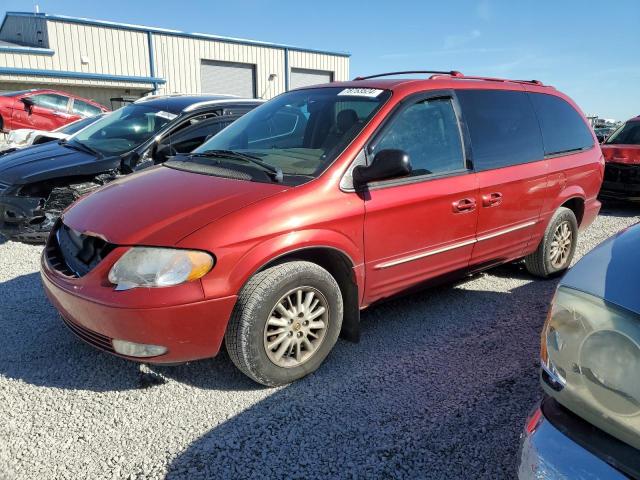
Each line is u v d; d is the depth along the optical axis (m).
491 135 4.06
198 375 3.15
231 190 2.99
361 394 2.97
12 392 2.92
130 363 3.26
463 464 2.43
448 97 3.87
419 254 3.54
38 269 4.91
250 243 2.73
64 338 3.55
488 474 2.37
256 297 2.77
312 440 2.57
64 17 21.56
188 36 25.48
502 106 4.26
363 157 3.25
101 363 3.25
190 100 6.80
